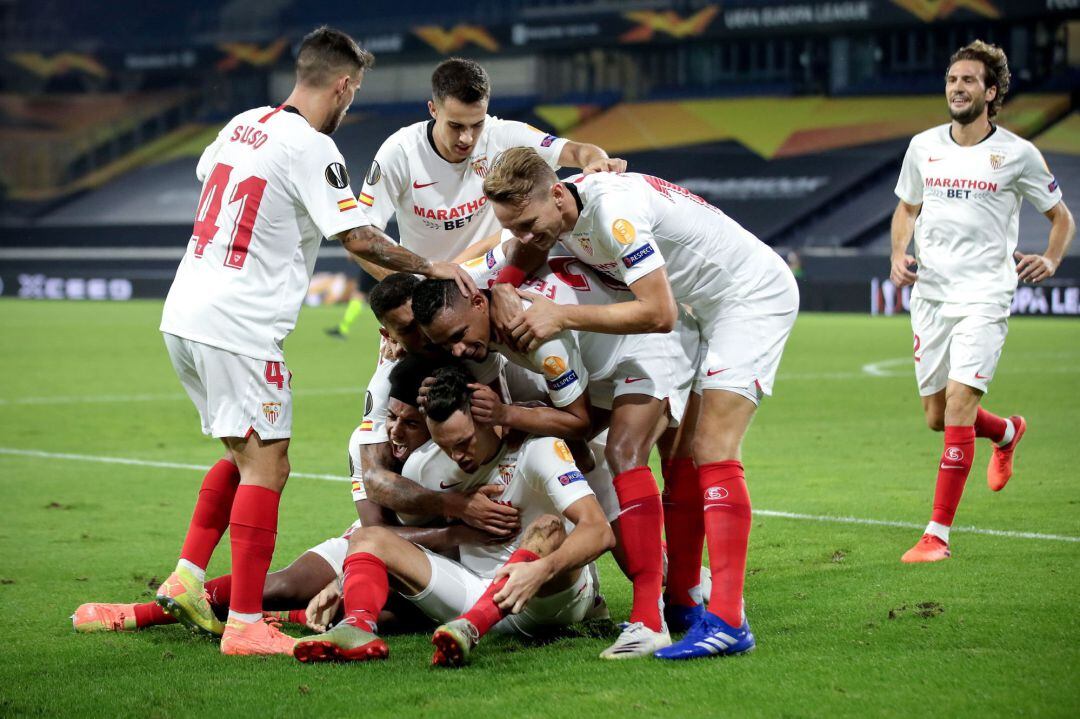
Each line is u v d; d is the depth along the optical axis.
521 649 6.80
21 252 66.25
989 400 19.34
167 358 29.55
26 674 6.40
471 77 8.13
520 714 5.55
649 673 6.18
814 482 12.42
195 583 7.09
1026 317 42.44
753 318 6.99
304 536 10.13
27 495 12.16
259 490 7.02
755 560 8.99
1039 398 19.58
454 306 6.41
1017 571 8.30
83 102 77.06
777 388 22.05
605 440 7.57
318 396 21.67
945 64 57.31
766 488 12.09
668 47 64.69
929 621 7.04
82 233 67.31
